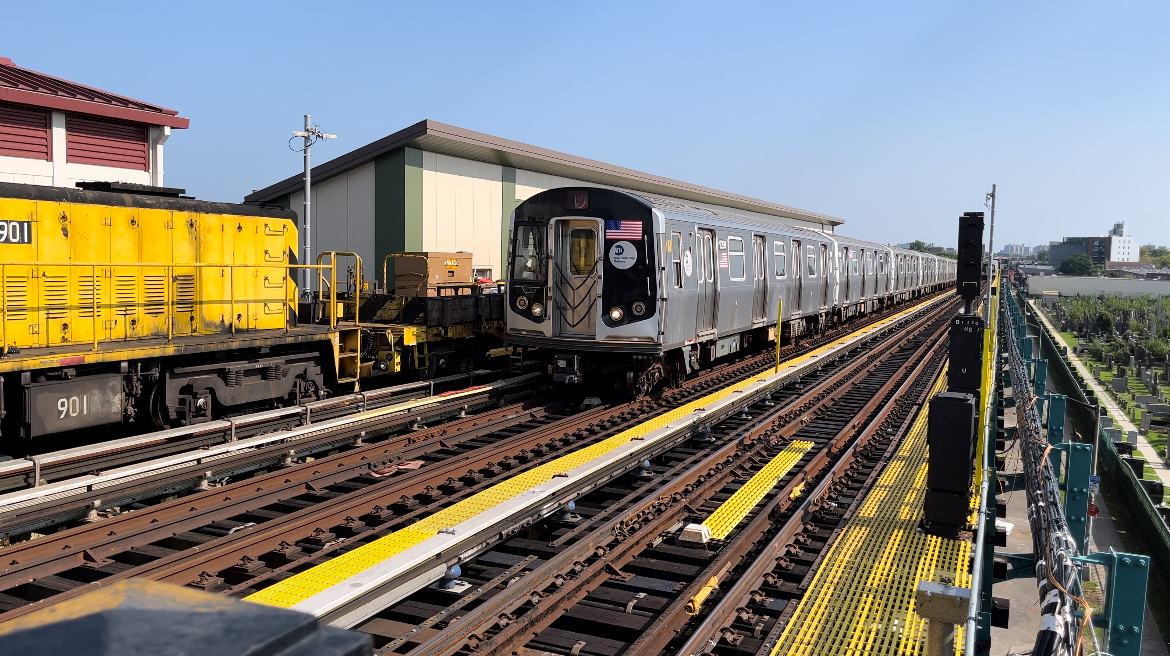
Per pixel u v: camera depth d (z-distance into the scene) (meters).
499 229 23.70
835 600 6.09
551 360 14.06
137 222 10.10
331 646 1.07
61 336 9.36
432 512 7.99
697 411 12.06
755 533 8.00
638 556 7.52
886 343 25.02
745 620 6.02
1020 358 14.66
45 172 14.41
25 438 8.55
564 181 26.59
